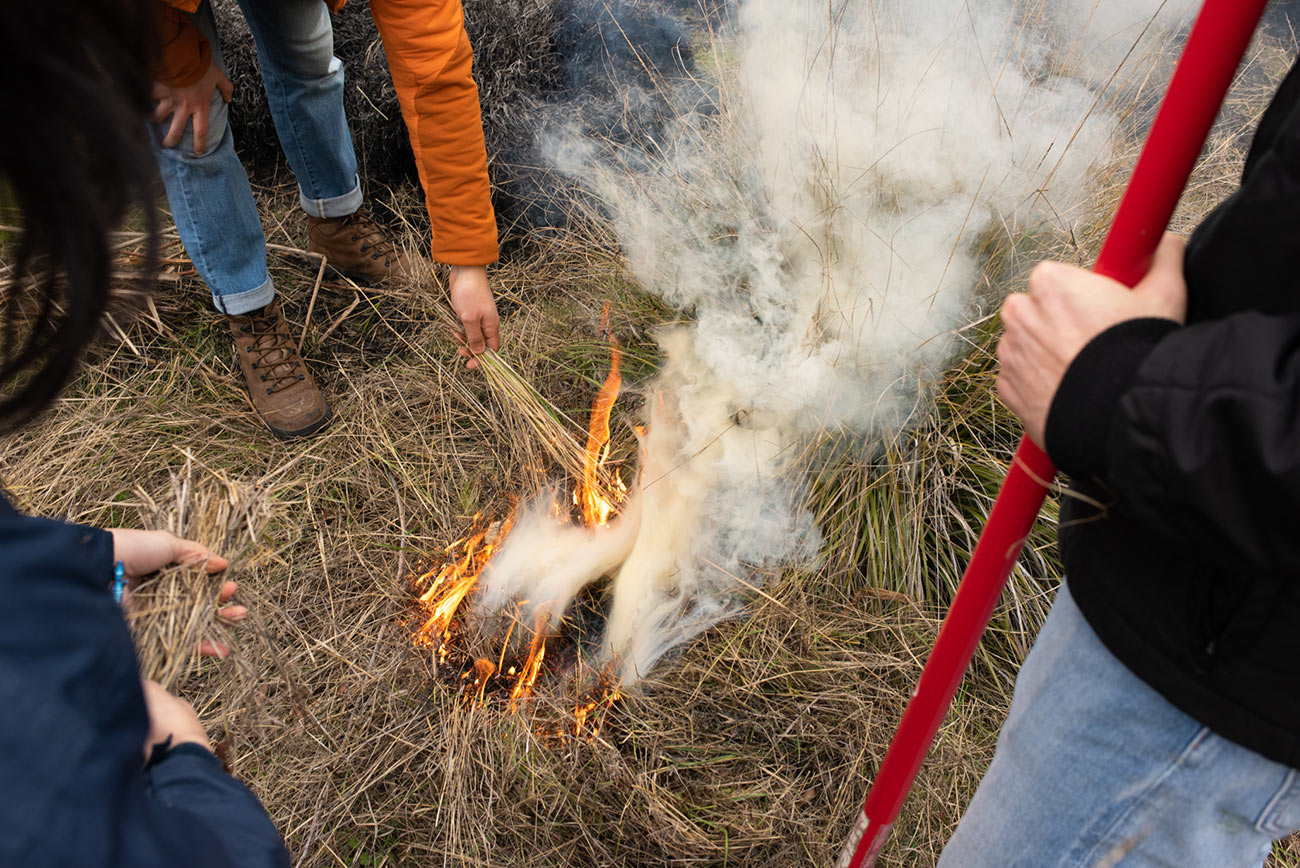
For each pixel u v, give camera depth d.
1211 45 0.74
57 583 0.57
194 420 2.32
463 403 2.37
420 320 2.59
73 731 0.54
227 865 0.66
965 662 1.18
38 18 0.50
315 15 2.09
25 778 0.51
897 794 1.34
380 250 2.67
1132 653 0.87
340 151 2.42
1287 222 0.68
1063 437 0.79
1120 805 0.95
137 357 2.44
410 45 1.53
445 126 1.62
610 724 1.81
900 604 2.00
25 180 0.54
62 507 2.12
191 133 1.93
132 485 2.17
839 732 1.81
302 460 2.26
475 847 1.63
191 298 2.57
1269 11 3.64
